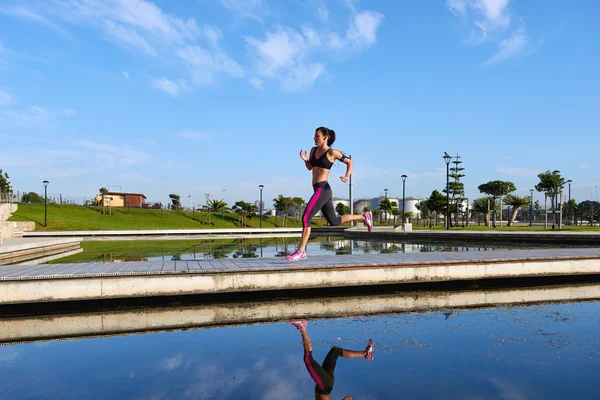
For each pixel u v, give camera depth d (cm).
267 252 1461
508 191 5562
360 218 695
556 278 856
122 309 610
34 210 4528
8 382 283
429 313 541
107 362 332
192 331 453
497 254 922
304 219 721
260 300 671
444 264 769
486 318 501
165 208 6738
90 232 3161
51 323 520
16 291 584
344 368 307
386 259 812
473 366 310
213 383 275
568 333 419
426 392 254
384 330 440
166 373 299
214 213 6606
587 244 1766
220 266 707
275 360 331
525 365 312
